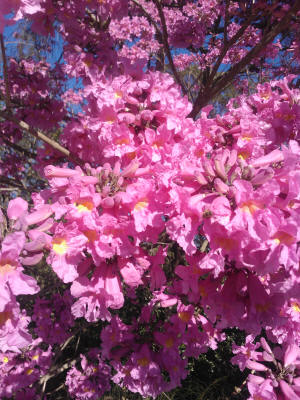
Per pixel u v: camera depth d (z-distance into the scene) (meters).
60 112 0.85
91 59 0.64
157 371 0.64
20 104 0.84
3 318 0.33
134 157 0.43
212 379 1.52
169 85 0.47
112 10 0.66
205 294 0.41
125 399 1.29
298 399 0.61
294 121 0.57
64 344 1.26
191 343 0.66
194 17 1.18
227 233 0.30
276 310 0.36
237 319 0.37
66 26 0.64
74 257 0.34
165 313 0.74
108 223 0.33
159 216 0.36
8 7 0.34
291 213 0.30
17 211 0.34
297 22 0.66
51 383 1.51
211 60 1.37
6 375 1.06
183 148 0.41
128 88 0.44
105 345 0.68
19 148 0.90
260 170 0.34
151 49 1.44
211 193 0.34
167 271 0.90
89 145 0.63
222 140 0.49
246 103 0.62
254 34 1.12
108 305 0.37
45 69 0.94
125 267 0.38
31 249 0.32
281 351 0.71
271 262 0.30
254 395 0.66
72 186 0.34
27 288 0.31
